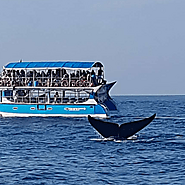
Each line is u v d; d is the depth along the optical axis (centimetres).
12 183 4831
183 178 4969
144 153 6269
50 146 7088
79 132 8962
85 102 11594
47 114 11869
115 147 6750
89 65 11594
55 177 5059
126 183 4797
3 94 12250
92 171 5300
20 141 7719
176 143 7150
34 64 11919
